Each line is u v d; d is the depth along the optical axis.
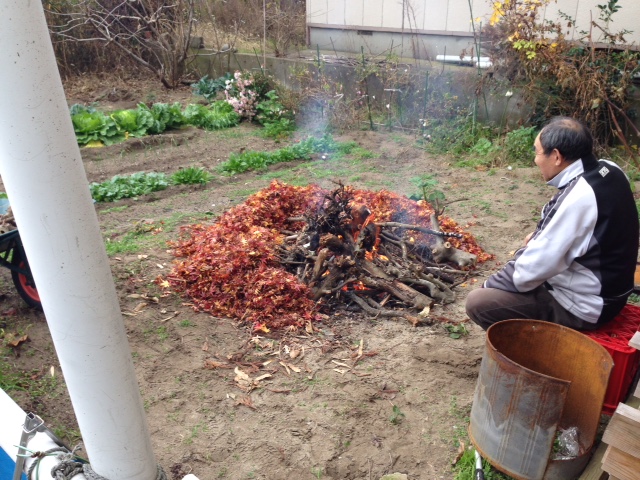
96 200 7.57
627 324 3.44
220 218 6.14
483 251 5.78
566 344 3.05
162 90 13.87
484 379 2.97
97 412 1.99
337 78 11.69
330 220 5.01
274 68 12.67
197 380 3.91
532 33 9.19
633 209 3.24
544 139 3.24
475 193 7.72
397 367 4.05
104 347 1.90
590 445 2.92
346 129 10.96
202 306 4.74
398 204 5.96
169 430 3.47
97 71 14.66
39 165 1.65
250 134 11.09
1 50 1.53
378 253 5.25
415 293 4.76
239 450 3.33
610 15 9.23
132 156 9.80
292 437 3.41
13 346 4.29
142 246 5.97
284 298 4.59
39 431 2.41
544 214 3.45
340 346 4.27
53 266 1.77
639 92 8.62
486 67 10.16
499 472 3.10
